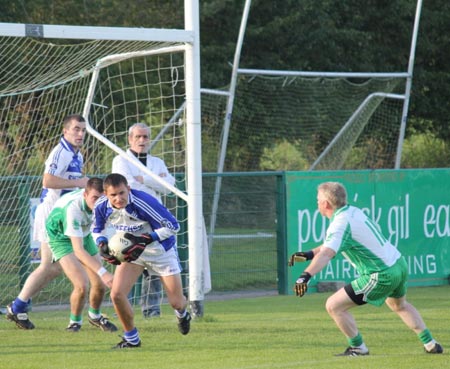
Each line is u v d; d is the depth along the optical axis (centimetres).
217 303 3850
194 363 2334
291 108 6000
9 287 3766
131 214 2483
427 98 7756
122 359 2409
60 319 3347
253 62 7444
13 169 4744
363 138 6347
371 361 2327
